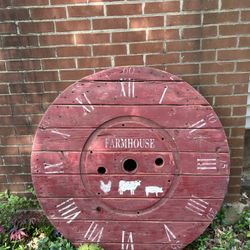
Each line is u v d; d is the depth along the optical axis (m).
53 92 1.24
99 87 1.16
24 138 1.31
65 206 1.24
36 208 1.37
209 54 1.19
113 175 1.21
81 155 1.20
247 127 1.59
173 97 1.16
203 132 1.17
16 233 1.29
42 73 1.22
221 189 1.21
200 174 1.20
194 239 1.26
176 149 1.19
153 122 1.17
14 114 1.27
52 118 1.18
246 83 1.22
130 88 1.15
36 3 1.13
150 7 1.13
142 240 1.26
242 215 1.37
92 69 1.21
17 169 1.35
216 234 1.30
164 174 1.21
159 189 1.22
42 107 1.26
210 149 1.19
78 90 1.16
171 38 1.17
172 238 1.26
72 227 1.25
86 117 1.17
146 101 1.16
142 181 1.21
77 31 1.16
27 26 1.16
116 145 1.19
